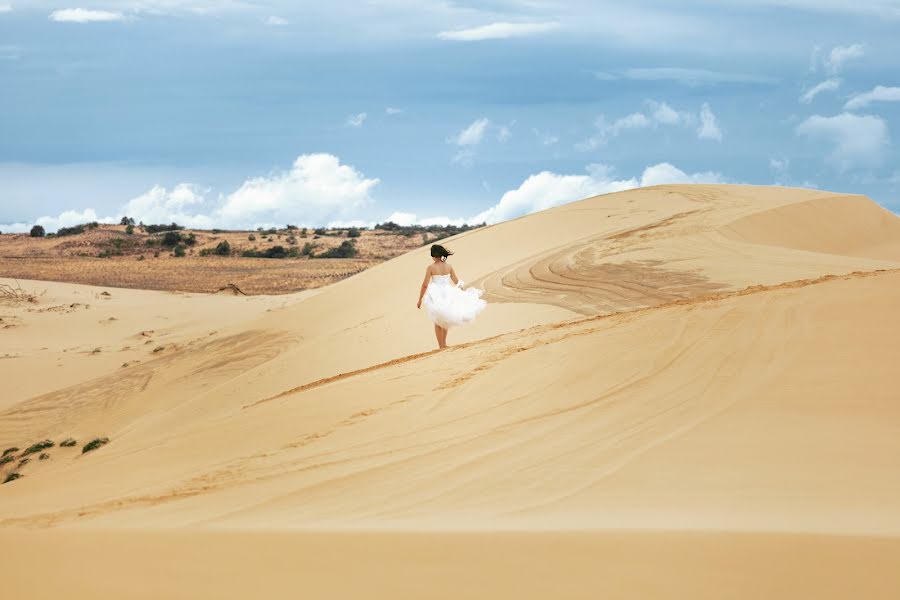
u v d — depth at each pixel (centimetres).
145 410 3083
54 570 427
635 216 4309
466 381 1066
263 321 4184
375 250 14475
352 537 491
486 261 3934
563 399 907
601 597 371
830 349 900
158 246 14350
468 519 561
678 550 429
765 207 4009
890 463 601
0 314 6594
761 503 536
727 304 1179
